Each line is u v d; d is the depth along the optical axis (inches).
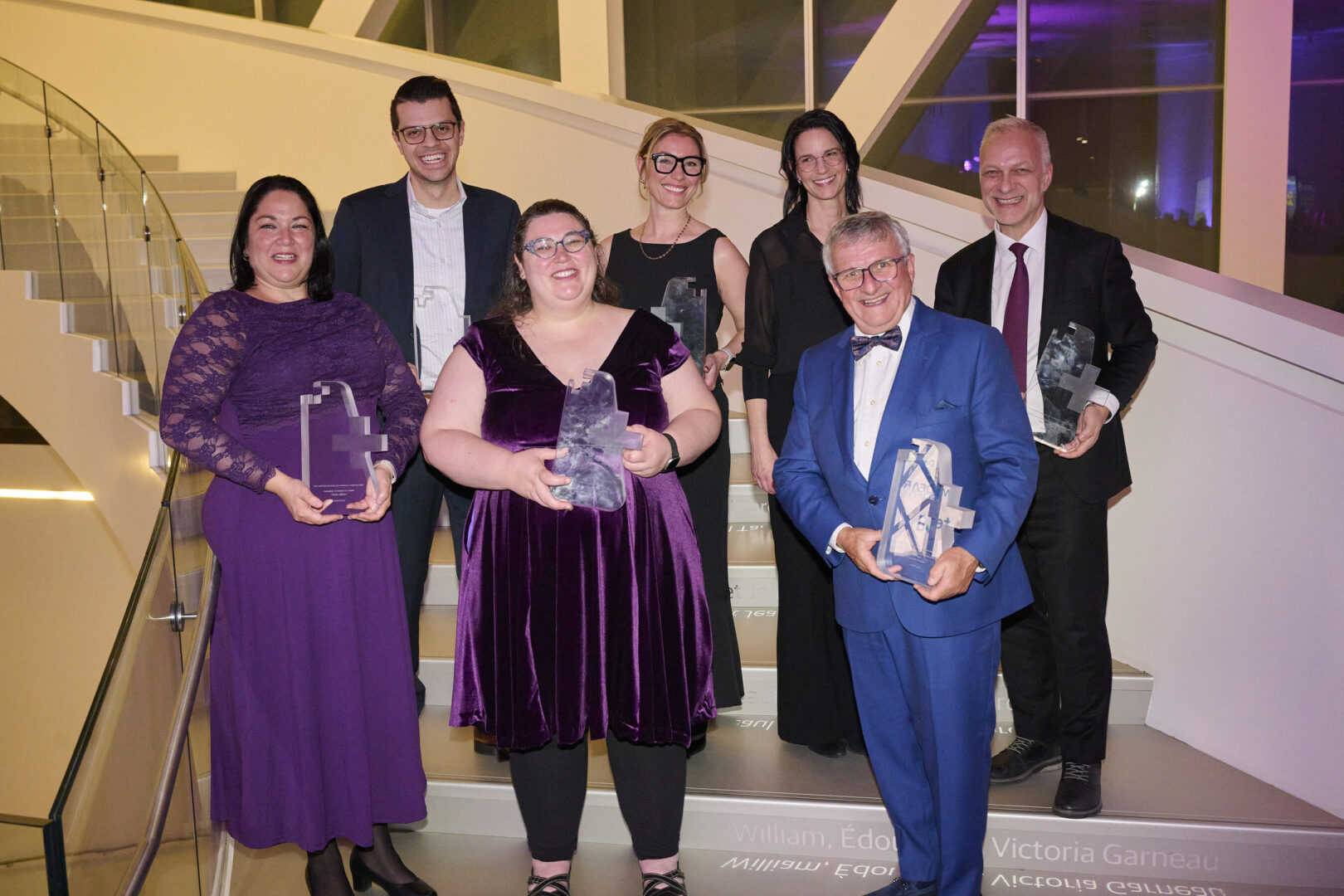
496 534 91.9
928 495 82.4
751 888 104.4
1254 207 270.4
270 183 94.7
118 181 204.4
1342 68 273.4
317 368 94.0
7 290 233.9
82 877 75.9
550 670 90.7
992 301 109.7
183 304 183.5
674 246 119.4
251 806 92.8
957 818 88.1
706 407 94.4
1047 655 115.3
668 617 91.7
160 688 97.5
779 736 123.2
